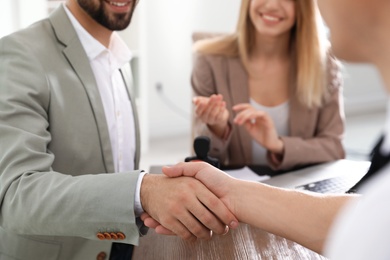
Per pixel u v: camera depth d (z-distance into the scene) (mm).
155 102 3861
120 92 1265
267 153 1609
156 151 3631
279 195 856
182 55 3832
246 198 872
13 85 954
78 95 1057
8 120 925
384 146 496
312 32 1654
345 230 395
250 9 1678
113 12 1132
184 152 3629
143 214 889
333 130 1696
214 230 890
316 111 1719
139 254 948
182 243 989
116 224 851
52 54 1052
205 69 1782
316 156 1552
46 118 1001
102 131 1079
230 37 1785
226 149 1651
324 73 1691
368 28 429
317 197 834
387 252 358
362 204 391
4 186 892
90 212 846
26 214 866
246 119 1520
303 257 924
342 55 470
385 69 440
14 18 2604
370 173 533
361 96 4625
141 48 3197
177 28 3754
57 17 1108
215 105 1521
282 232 837
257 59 1745
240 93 1737
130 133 1274
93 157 1062
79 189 858
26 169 895
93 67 1181
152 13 3648
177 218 870
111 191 855
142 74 3273
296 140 1580
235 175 1396
